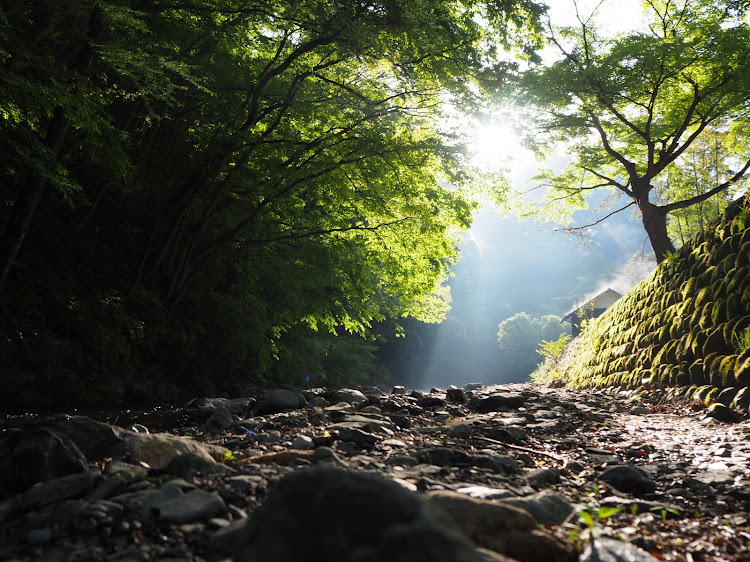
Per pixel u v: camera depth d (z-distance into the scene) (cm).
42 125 1170
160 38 1269
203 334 1723
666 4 2117
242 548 178
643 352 1493
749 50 1859
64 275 1322
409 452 535
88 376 1188
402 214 1675
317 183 1620
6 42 827
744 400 922
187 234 1648
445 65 1359
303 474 195
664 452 630
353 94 1442
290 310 2073
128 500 328
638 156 2467
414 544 167
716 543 310
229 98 1488
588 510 351
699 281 1265
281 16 1229
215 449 503
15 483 362
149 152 1706
